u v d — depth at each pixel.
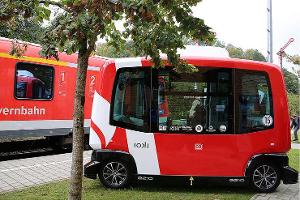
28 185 8.88
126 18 4.57
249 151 8.62
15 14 5.14
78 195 5.36
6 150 15.09
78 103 5.26
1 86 12.34
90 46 4.76
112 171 8.67
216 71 8.67
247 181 8.59
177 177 8.56
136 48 5.46
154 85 8.64
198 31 5.11
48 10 5.08
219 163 8.57
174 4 4.87
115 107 8.69
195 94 8.64
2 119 12.38
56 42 4.58
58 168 10.95
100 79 8.79
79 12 4.36
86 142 15.91
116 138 8.62
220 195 8.31
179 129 8.58
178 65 5.67
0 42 12.39
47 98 13.85
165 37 5.18
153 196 8.06
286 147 8.74
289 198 8.15
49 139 15.64
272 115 8.75
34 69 13.36
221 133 8.59
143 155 8.60
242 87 8.70
